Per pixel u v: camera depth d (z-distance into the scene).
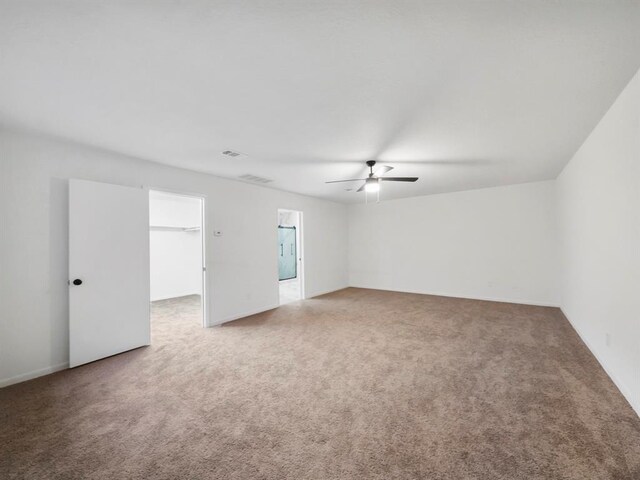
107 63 1.63
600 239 2.62
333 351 3.14
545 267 4.98
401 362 2.84
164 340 3.56
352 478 1.46
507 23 1.36
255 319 4.46
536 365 2.71
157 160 3.45
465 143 2.98
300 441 1.74
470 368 2.68
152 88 1.90
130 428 1.88
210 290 4.14
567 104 2.20
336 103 2.12
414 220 6.46
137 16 1.28
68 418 1.99
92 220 2.95
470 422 1.89
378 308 5.06
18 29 1.34
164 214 6.43
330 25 1.36
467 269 5.80
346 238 7.44
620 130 2.11
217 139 2.80
